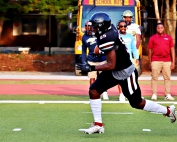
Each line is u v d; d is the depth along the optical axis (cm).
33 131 2350
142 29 5150
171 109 2241
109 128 2447
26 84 4828
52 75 5962
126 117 2805
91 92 2205
